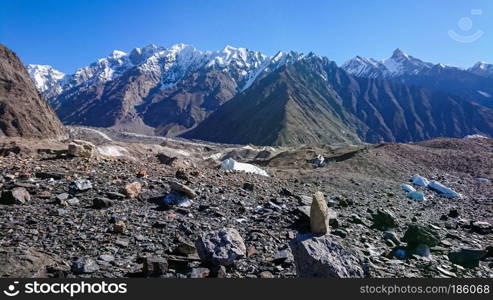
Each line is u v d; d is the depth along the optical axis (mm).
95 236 9672
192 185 16578
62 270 7535
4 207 10805
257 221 13164
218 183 18359
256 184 20219
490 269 11602
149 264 7848
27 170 14922
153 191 14641
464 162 46000
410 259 11594
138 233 10297
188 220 12047
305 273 8188
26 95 158875
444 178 38312
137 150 42094
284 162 53406
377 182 30453
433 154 49094
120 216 11367
